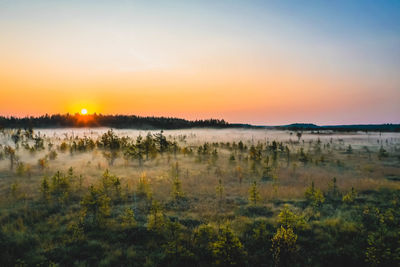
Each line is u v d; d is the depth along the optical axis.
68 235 9.59
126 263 7.91
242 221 11.23
